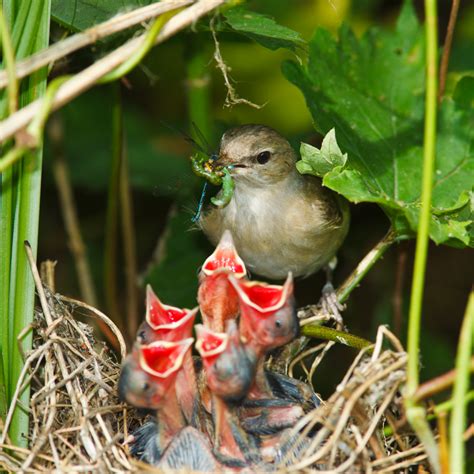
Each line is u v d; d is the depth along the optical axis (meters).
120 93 10.49
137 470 6.84
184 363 7.63
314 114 8.94
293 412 7.51
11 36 7.19
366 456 7.01
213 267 7.94
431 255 13.90
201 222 11.12
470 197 8.26
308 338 9.10
